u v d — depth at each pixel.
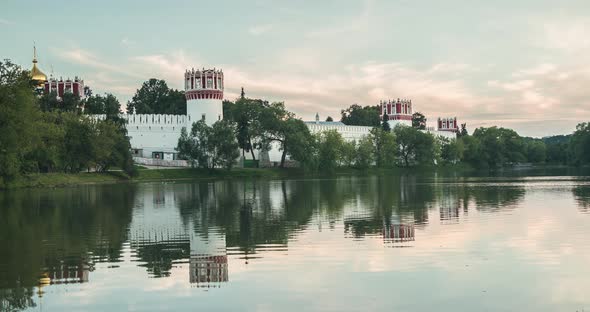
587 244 29.17
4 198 64.38
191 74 152.38
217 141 130.62
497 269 23.94
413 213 44.62
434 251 27.88
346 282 22.19
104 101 162.62
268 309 19.14
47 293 21.45
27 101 73.00
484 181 97.44
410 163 188.00
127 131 138.12
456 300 19.77
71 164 102.69
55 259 27.52
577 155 187.62
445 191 70.00
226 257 27.53
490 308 18.91
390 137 174.25
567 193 63.78
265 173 137.12
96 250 29.83
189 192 74.31
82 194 70.62
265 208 50.62
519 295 20.25
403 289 21.11
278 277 23.20
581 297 19.92
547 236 31.86
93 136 104.25
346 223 39.00
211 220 42.19
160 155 149.88
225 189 80.88
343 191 73.38
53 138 95.50
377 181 104.19
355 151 162.00
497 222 38.19
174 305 19.77
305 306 19.36
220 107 154.50
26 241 32.81
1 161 74.19
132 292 21.44
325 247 29.55
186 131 144.25
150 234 35.22
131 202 58.44
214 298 20.48
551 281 21.95
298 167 151.75
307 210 48.31
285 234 34.34
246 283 22.36
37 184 88.38
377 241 31.03
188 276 23.73
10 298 20.89
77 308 19.62
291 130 143.25
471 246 29.02
